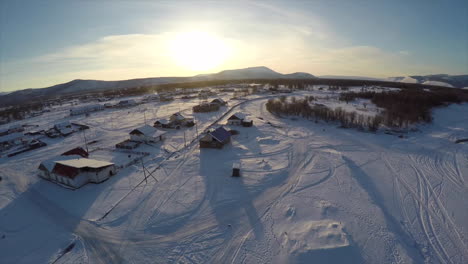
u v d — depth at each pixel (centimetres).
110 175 3475
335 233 2191
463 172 3625
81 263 1942
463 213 2622
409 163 3953
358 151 4512
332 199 2856
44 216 2575
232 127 6303
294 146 4766
